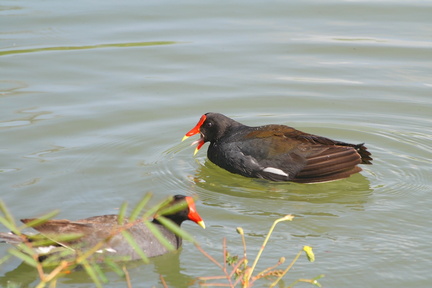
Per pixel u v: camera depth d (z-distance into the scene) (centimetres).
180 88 1794
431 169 1423
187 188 1377
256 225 1201
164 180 1398
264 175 1434
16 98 1709
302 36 2036
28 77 1817
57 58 1916
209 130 1532
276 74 1859
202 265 1074
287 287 995
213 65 1903
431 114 1677
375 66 1891
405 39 2012
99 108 1688
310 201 1317
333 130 1619
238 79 1838
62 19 2116
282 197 1342
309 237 1151
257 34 2052
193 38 2030
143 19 2136
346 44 1994
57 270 837
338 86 1805
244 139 1476
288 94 1772
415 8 2194
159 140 1567
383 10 2191
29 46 1966
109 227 1087
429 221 1202
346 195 1339
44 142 1522
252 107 1717
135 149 1521
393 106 1716
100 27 2080
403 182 1374
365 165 1462
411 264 1054
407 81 1819
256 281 1008
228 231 1177
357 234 1160
